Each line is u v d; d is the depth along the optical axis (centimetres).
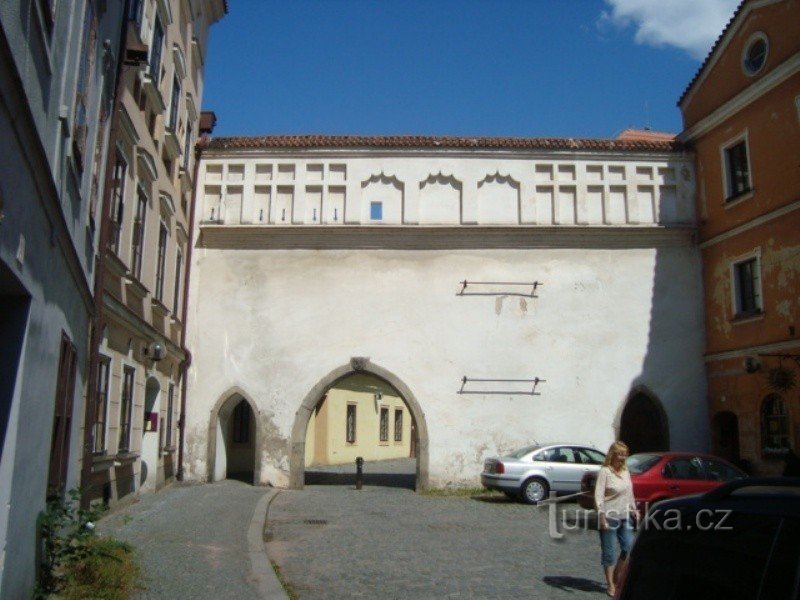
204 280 2103
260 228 2094
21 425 564
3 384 555
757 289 1906
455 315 2080
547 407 2042
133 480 1484
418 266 2102
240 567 923
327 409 3341
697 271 2128
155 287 1620
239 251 2117
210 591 793
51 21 561
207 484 1977
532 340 2072
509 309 2084
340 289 2091
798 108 1767
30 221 542
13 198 479
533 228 2094
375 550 1129
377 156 2142
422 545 1182
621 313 2092
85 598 706
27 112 468
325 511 1598
